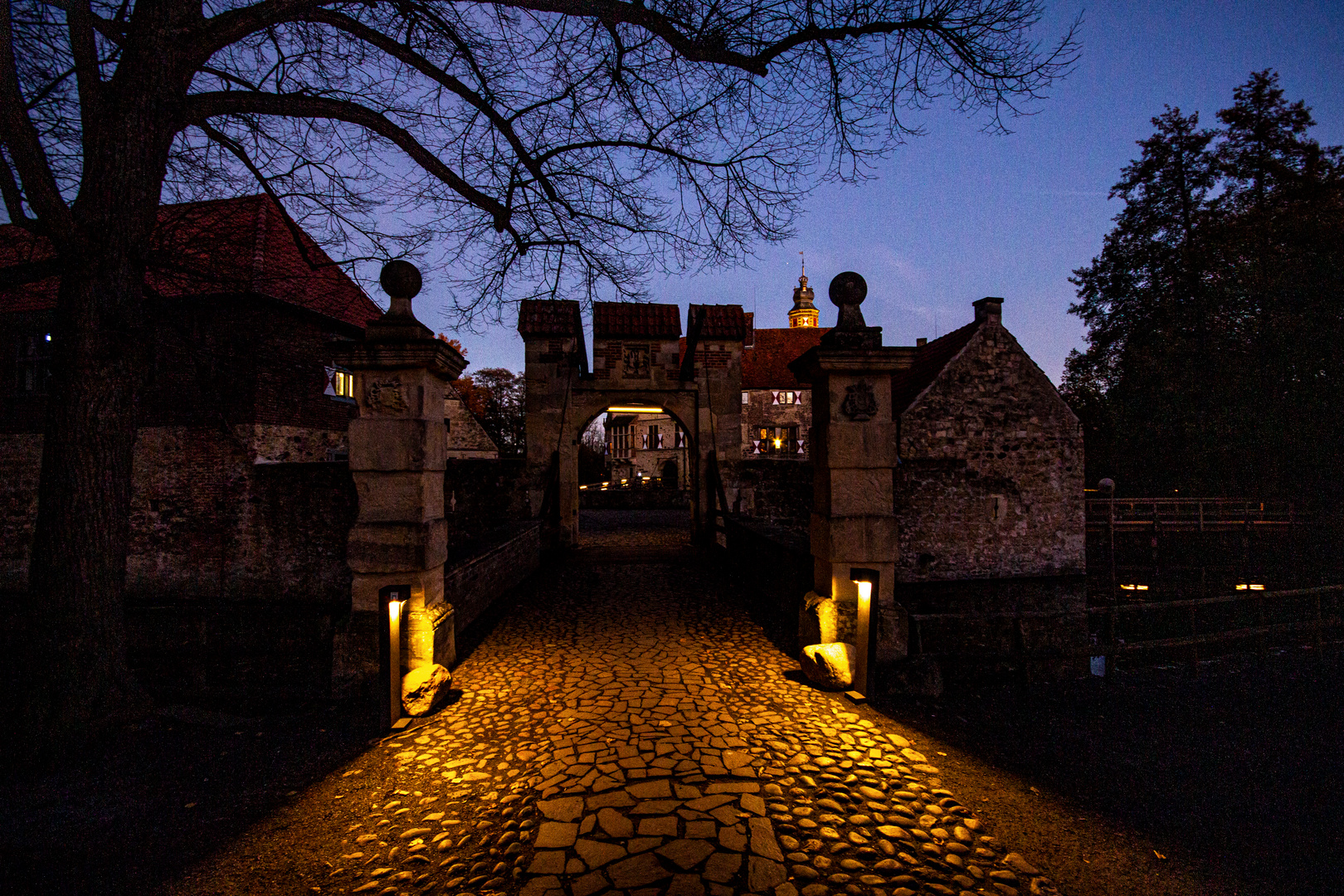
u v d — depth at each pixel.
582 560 10.80
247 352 9.30
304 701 4.63
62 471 4.11
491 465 13.64
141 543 12.03
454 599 5.91
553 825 2.85
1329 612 10.49
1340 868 2.97
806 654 4.83
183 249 6.01
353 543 4.77
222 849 2.81
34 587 4.08
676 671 5.13
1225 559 17.48
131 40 4.20
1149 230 22.12
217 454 11.84
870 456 5.05
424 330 4.85
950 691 5.49
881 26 5.04
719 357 12.21
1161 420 19.52
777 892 2.40
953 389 15.27
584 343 13.27
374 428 4.79
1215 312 18.47
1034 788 3.58
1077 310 24.75
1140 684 6.19
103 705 4.06
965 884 2.55
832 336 4.99
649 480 38.72
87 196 4.15
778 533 8.00
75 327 4.12
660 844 2.70
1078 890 2.66
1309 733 5.03
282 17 4.36
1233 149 20.03
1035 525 15.38
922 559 14.95
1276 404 16.91
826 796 3.20
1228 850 3.10
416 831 2.89
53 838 2.92
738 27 5.04
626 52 5.47
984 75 5.10
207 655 4.90
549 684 4.84
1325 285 15.55
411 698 4.26
